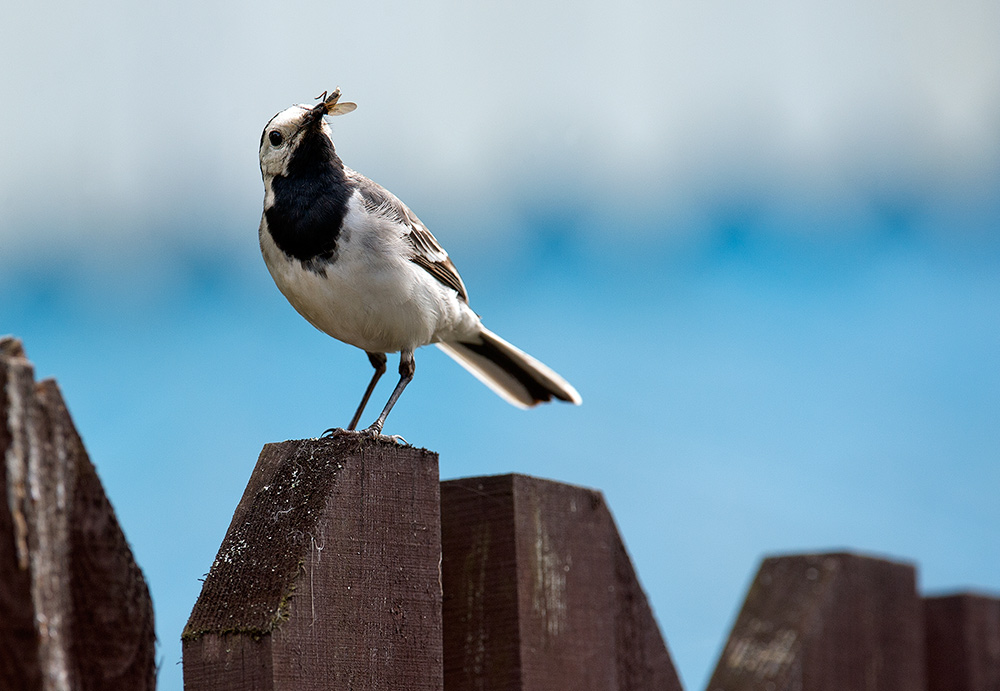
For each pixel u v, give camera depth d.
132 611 4.14
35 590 3.81
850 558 8.05
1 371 3.85
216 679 5.02
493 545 6.16
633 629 6.82
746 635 7.71
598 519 6.71
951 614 8.95
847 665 7.88
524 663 6.02
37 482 3.88
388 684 5.36
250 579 5.17
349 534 5.35
